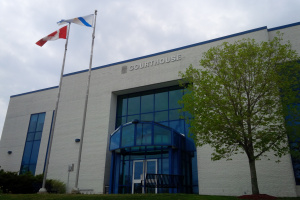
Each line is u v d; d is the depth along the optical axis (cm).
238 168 1705
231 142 1310
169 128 1820
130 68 2375
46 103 2817
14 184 1869
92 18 1989
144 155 2005
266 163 1644
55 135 2525
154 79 2211
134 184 1952
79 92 2567
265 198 1180
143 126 1853
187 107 1388
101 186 2072
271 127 1316
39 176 2084
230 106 1316
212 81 1406
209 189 1736
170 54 2236
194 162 1927
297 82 1314
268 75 1298
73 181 2228
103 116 2319
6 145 2888
